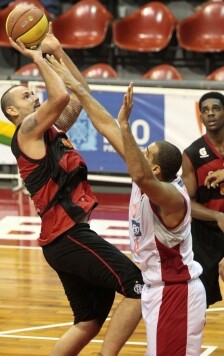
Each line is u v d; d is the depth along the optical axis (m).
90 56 21.34
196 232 10.20
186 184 10.30
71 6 22.11
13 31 8.98
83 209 8.89
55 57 9.47
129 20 20.91
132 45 20.67
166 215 8.06
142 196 8.23
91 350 10.73
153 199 7.88
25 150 8.81
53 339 11.06
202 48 20.28
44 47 9.41
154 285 8.34
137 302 8.73
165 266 8.28
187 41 20.55
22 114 9.12
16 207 17.81
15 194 18.67
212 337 11.14
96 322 9.14
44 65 8.60
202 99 10.27
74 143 18.12
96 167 18.17
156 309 8.27
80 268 8.84
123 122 7.65
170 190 7.93
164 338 8.23
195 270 8.38
